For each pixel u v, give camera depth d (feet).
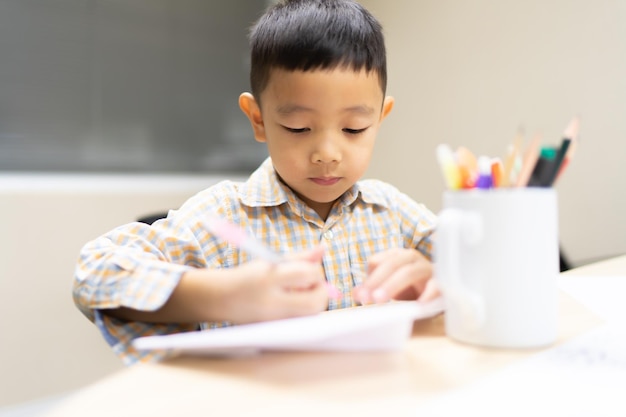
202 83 6.20
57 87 5.06
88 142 5.32
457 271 1.27
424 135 5.91
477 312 1.27
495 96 5.27
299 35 2.10
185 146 6.11
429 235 2.68
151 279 1.53
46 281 4.38
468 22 5.49
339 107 2.08
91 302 1.59
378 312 1.33
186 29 6.00
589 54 4.60
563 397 1.00
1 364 4.14
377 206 2.76
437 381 1.08
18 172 4.87
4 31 4.70
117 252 1.72
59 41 5.02
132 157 5.66
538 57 4.94
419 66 5.96
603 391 1.03
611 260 2.92
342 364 1.18
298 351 1.26
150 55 5.72
